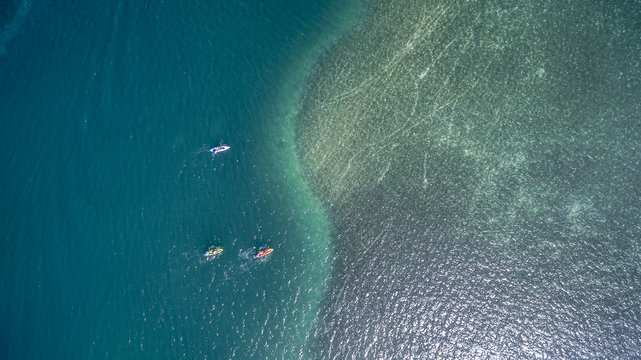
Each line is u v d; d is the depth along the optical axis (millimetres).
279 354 38688
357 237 40188
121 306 38500
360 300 39312
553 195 39188
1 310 37531
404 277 39344
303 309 39375
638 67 40000
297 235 40531
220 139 41875
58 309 37812
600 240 38312
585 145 39531
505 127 40344
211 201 40906
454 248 39344
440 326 38594
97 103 41812
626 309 37188
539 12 41500
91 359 37344
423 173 40469
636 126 39312
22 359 36875
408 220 40031
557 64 40750
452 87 41312
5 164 40250
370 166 40969
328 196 40938
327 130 41875
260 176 41531
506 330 38062
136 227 39969
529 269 38625
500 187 39719
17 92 41688
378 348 38594
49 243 38875
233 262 39875
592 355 37000
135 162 41062
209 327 38750
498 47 41438
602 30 40719
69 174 40375
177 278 39344
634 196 38500
